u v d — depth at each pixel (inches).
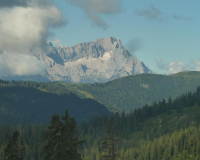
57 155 2305.6
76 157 2361.0
